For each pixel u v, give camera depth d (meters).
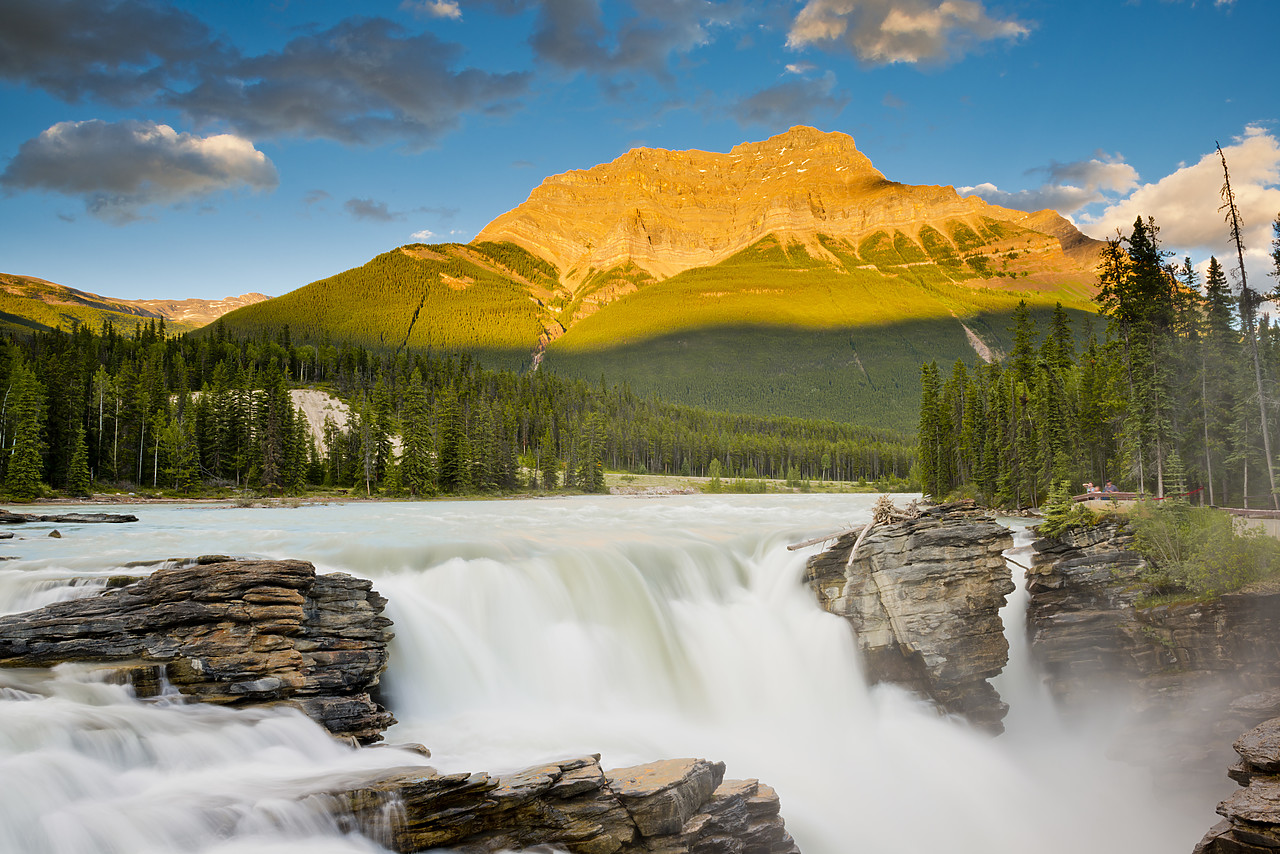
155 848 14.57
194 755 17.89
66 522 56.84
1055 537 39.28
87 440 110.06
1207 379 56.81
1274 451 54.06
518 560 32.94
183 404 140.75
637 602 32.97
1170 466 47.16
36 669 19.53
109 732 17.17
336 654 22.48
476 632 28.95
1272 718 27.23
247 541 39.81
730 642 33.31
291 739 19.56
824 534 42.28
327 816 15.80
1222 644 32.62
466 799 17.02
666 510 82.25
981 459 85.69
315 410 183.75
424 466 125.50
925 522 33.56
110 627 20.94
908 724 32.31
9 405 98.75
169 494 109.19
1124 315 55.22
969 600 33.09
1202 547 35.38
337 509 86.62
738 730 29.58
